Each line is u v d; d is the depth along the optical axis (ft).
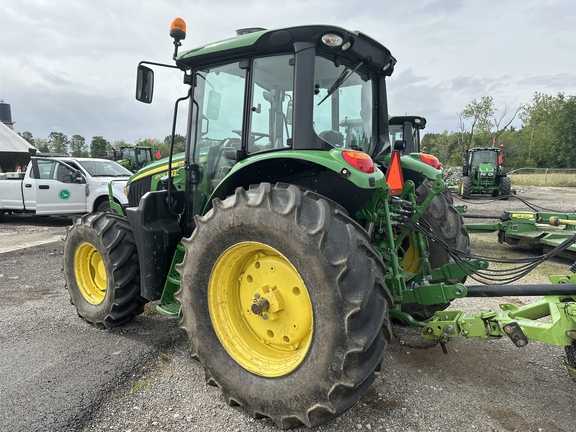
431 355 10.34
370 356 6.66
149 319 12.80
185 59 10.14
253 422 7.63
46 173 32.37
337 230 6.82
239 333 8.25
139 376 9.30
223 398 8.41
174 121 10.73
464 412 7.97
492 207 45.91
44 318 12.92
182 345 10.92
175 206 11.32
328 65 9.16
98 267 12.41
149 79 10.63
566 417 7.82
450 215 12.98
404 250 12.75
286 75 9.02
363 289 6.51
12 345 10.92
